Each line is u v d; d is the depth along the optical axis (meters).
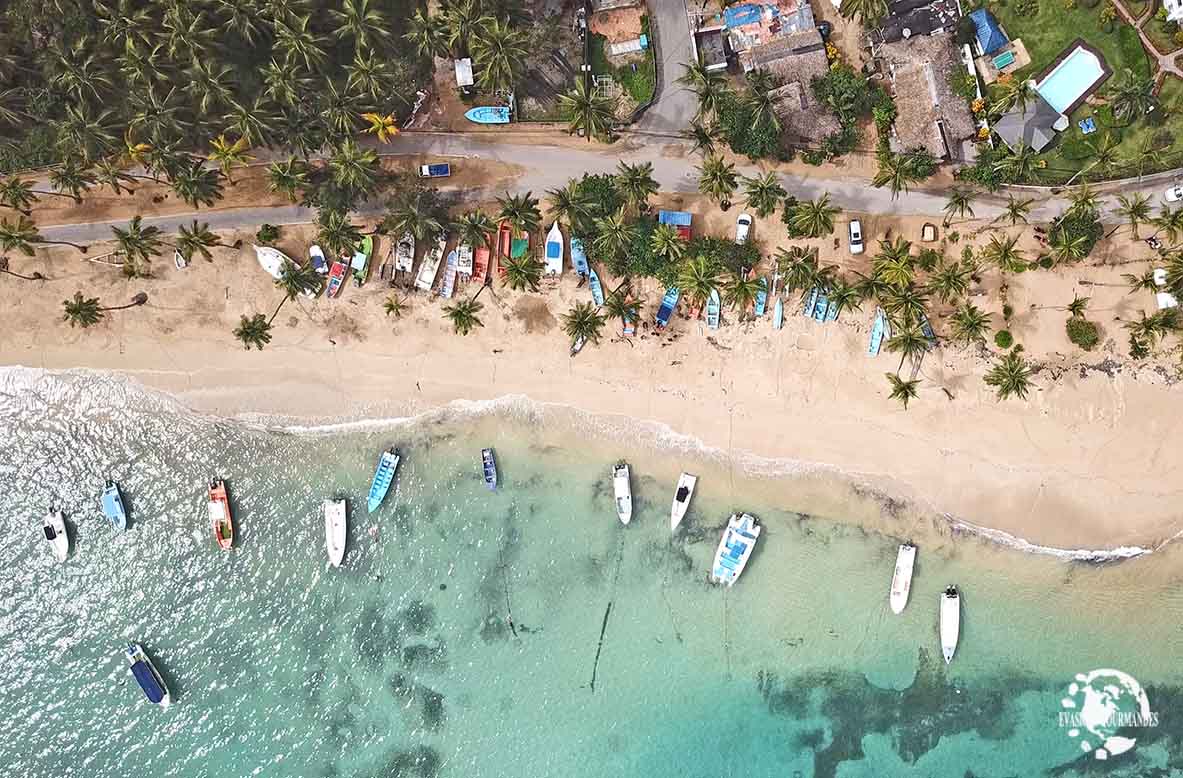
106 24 43.22
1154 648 48.84
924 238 48.16
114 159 48.06
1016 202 45.91
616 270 48.25
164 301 50.69
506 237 48.94
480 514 50.72
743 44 46.66
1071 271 48.12
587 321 47.62
